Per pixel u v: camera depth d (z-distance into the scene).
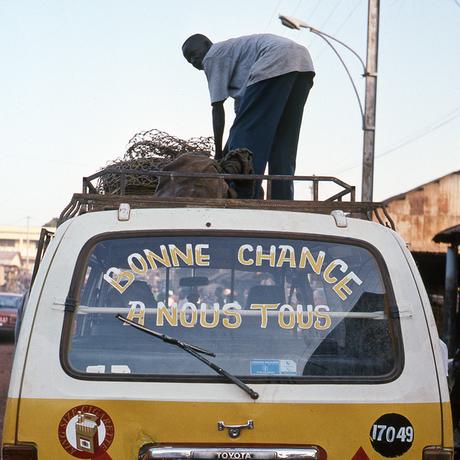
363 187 16.80
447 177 31.75
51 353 3.12
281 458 3.07
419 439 3.15
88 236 3.34
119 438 3.05
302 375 3.19
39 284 3.23
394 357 3.25
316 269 3.40
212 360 3.19
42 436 3.03
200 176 3.98
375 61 16.80
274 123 5.74
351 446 3.11
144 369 3.15
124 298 3.31
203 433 3.07
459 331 21.61
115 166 5.83
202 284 3.35
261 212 3.48
